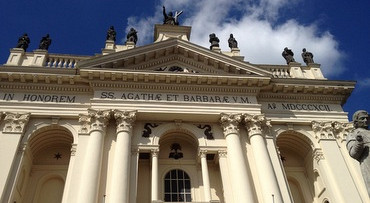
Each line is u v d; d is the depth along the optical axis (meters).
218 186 22.91
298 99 26.69
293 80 26.25
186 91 24.94
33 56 25.98
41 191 22.95
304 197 24.95
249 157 22.88
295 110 26.08
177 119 24.03
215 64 26.22
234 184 20.95
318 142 24.88
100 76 23.73
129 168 20.72
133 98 23.86
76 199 19.20
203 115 23.94
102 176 20.42
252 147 23.09
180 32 31.00
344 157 24.03
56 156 24.47
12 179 19.95
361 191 22.31
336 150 24.17
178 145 25.05
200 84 24.97
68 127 22.91
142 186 22.53
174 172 23.69
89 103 23.86
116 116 22.66
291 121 25.36
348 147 8.20
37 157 24.14
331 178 22.92
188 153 24.69
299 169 26.27
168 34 30.62
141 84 24.41
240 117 23.95
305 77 28.45
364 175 7.69
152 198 20.25
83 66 23.77
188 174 23.59
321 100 26.97
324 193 23.36
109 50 27.33
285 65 29.06
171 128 23.84
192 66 26.67
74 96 24.12
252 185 21.53
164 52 26.52
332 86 26.55
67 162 24.23
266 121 24.89
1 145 20.92
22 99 23.27
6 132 21.58
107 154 21.47
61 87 24.17
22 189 21.77
